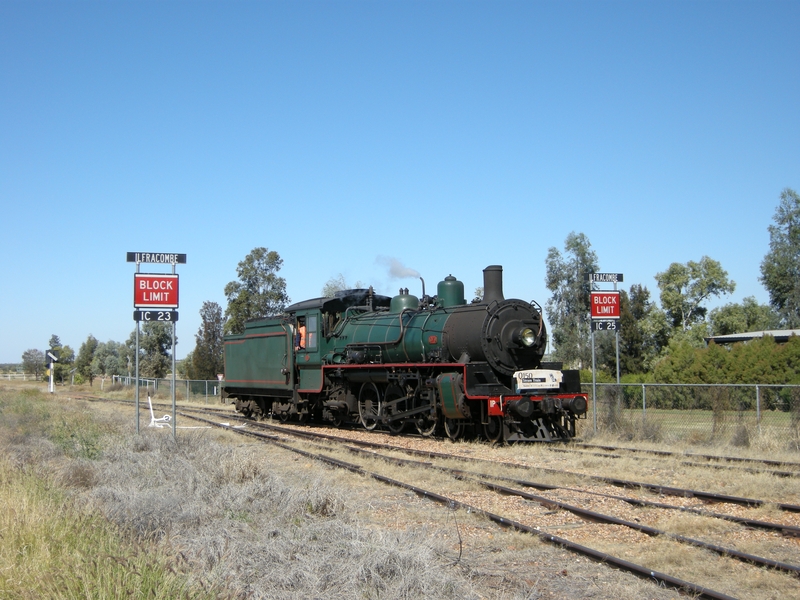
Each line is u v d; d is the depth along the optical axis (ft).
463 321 55.16
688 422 60.03
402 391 61.21
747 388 58.70
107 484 35.45
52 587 17.40
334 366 68.28
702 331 164.45
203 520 27.43
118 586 16.81
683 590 19.70
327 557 21.74
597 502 31.22
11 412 85.05
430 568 20.45
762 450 47.83
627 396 65.21
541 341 55.01
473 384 51.93
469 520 28.17
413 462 41.19
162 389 160.97
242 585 19.69
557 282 170.19
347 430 68.13
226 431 65.72
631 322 136.56
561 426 55.11
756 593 19.97
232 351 90.22
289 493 30.14
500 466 40.14
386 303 74.38
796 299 180.55
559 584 20.79
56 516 23.16
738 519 27.07
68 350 329.52
